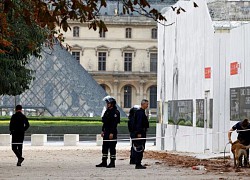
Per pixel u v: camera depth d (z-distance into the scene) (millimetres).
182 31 75812
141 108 44969
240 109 57562
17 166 49375
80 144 101312
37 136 96250
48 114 148875
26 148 86062
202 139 66500
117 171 42250
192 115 70625
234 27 61812
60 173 40594
